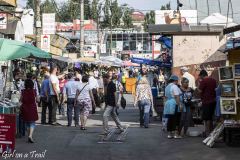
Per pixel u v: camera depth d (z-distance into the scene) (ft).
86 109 58.80
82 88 58.80
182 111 50.85
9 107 47.50
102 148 44.60
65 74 76.07
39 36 96.32
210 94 49.93
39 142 47.47
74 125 63.98
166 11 127.95
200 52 71.77
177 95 50.44
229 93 46.06
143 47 318.65
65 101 63.82
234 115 47.06
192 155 40.88
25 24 102.63
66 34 217.56
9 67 78.79
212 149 43.65
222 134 46.80
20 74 66.69
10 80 72.95
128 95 137.49
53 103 64.23
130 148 44.73
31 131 47.21
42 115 65.31
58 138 50.57
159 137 51.83
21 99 47.32
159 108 69.51
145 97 61.00
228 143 45.62
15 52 45.16
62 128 60.13
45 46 96.27
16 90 60.44
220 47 68.18
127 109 93.15
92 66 148.25
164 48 109.29
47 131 56.54
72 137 51.55
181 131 51.90
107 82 53.83
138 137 51.90
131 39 322.34
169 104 50.57
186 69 62.44
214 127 52.54
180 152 42.37
